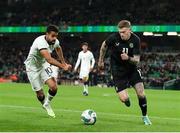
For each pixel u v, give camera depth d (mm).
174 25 44969
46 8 57719
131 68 12367
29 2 59188
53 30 12828
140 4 52375
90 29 49438
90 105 19516
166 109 18156
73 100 22375
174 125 12266
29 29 52812
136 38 12258
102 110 17266
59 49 13789
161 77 42719
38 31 52438
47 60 12680
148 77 43625
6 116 14062
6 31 54125
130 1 53000
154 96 27266
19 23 55031
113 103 20703
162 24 45719
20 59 53125
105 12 52562
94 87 37844
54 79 13828
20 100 21688
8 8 59625
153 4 51719
